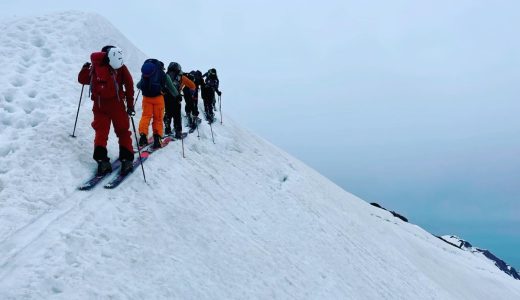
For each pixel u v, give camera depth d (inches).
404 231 1209.4
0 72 352.5
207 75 509.4
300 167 643.5
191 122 459.8
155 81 352.2
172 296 211.6
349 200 829.8
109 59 273.0
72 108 340.2
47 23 453.7
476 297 833.5
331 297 323.6
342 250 430.3
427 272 692.7
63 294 176.6
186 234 264.7
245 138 546.6
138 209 256.7
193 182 333.4
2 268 178.9
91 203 242.5
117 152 319.0
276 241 345.1
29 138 281.7
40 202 231.3
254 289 263.6
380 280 440.5
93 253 206.2
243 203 365.4
